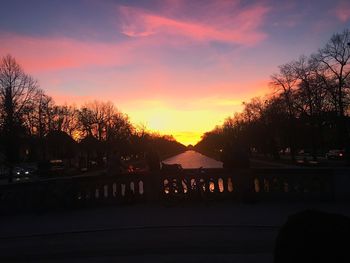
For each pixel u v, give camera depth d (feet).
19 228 39.17
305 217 6.18
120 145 343.05
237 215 40.34
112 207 47.65
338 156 254.47
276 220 37.60
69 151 311.68
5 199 46.42
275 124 249.96
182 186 48.11
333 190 45.85
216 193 47.93
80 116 323.57
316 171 46.47
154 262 27.84
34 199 46.62
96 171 270.87
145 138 429.79
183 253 29.58
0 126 187.52
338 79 194.29
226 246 30.89
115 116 340.39
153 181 48.98
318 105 202.18
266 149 309.63
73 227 38.50
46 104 259.60
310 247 5.84
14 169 222.89
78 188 48.32
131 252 30.42
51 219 42.60
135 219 40.47
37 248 32.71
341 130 199.41
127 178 49.01
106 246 32.30
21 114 194.70
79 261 28.73
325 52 197.16
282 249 6.16
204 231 35.42
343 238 5.76
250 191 46.44
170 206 45.91
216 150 508.94
